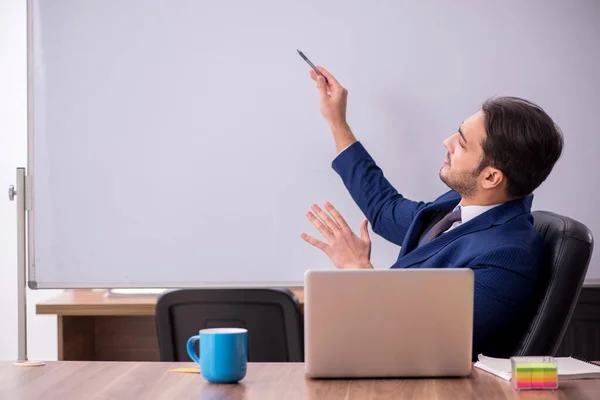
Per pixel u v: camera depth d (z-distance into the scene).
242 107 2.61
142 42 2.61
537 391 1.18
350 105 2.60
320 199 2.61
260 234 2.63
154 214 2.64
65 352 2.70
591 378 1.26
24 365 1.37
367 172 2.41
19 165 4.08
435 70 2.58
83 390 1.18
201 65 2.61
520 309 1.74
